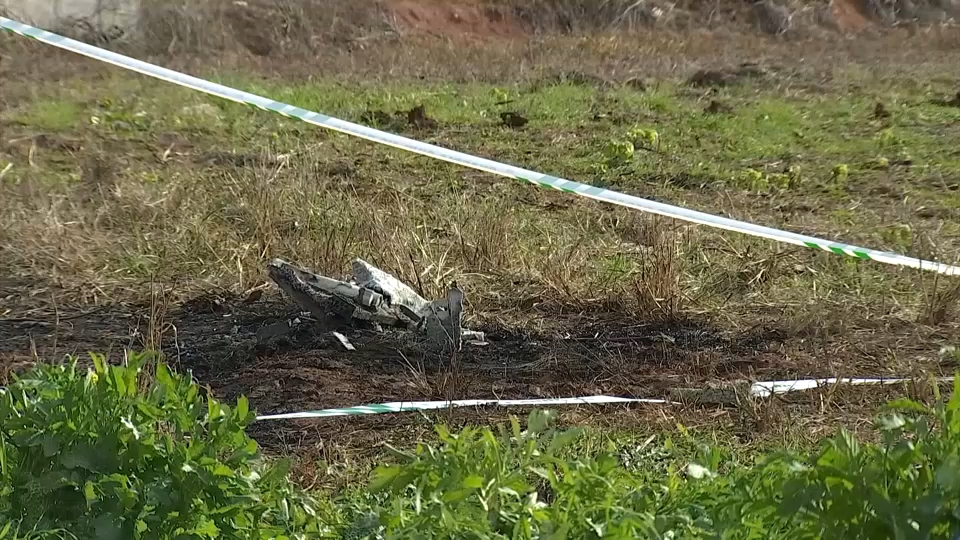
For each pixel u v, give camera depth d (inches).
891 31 1558.8
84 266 440.5
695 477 226.7
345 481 276.4
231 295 417.1
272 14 1210.0
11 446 237.9
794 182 615.2
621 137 729.6
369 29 1298.0
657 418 317.4
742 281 441.7
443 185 589.3
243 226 486.6
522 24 1444.4
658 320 402.6
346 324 374.9
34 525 225.9
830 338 389.4
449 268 439.5
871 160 677.3
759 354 374.3
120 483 223.9
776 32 1520.7
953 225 538.6
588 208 549.3
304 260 446.3
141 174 578.6
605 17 1481.3
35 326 385.4
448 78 979.9
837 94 916.6
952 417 209.9
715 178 630.5
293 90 872.9
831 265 463.5
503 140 721.6
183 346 366.9
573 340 383.2
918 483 197.9
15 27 378.0
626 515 204.7
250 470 239.3
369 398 327.3
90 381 241.0
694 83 959.6
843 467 199.8
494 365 357.4
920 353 375.9
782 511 199.8
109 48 1078.4
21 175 568.7
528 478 255.6
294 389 331.9
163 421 249.9
